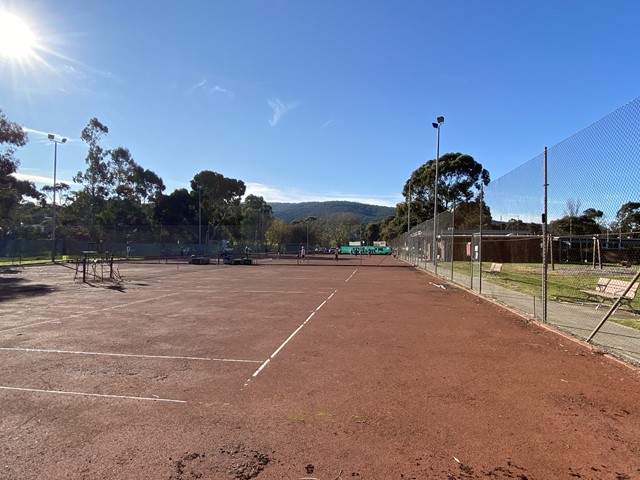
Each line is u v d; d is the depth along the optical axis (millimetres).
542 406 4750
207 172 86000
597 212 7723
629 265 23516
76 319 10164
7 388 5305
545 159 9547
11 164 38000
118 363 6410
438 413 4543
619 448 3779
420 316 10711
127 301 13453
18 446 3787
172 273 26547
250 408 4672
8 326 9297
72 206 58188
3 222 44250
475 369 6137
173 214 63938
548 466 3473
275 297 14586
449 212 22531
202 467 3434
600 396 5059
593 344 7461
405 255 51281
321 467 3445
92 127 57844
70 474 3320
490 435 4027
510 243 39938
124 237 49156
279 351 7133
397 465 3480
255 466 3455
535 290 16594
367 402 4848
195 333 8570
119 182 61000
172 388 5316
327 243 109312
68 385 5414
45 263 36375
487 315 10883
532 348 7387
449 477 3303
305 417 4434
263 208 111250
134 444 3828
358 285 19125
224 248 50406
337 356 6824
